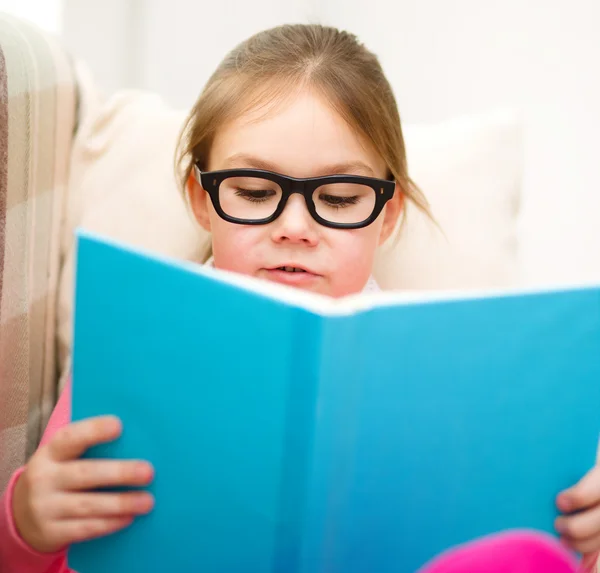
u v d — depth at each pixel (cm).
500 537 57
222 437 49
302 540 46
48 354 108
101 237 56
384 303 46
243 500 48
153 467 54
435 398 50
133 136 115
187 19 156
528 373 55
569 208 146
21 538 61
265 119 87
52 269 108
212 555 51
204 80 159
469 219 114
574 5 138
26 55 97
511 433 55
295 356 44
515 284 118
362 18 155
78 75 118
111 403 57
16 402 94
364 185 87
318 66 92
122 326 55
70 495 56
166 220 112
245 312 46
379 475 48
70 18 150
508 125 118
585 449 62
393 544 50
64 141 111
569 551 62
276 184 85
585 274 147
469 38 148
